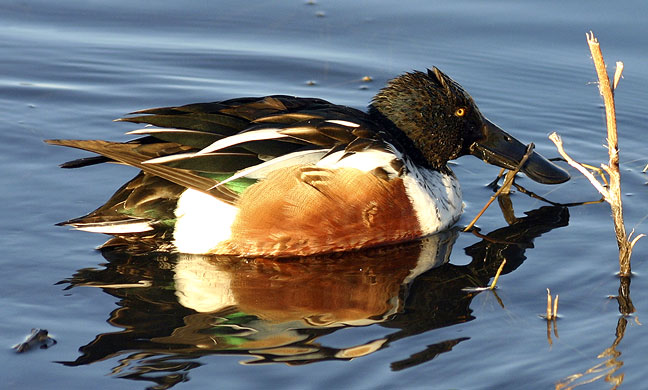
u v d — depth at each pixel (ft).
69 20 59.31
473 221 39.78
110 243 37.35
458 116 41.42
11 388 27.27
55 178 42.32
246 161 36.17
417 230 38.81
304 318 32.12
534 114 51.62
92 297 33.12
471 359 29.19
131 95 52.34
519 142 43.06
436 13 59.98
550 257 36.60
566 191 43.27
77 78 53.62
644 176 44.04
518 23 58.75
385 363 28.91
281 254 37.47
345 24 59.21
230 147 36.27
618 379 28.09
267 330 31.12
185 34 58.23
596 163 46.14
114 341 30.12
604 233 38.58
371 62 55.57
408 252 38.11
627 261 34.47
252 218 36.52
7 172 42.63
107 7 60.70
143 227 36.42
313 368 28.55
